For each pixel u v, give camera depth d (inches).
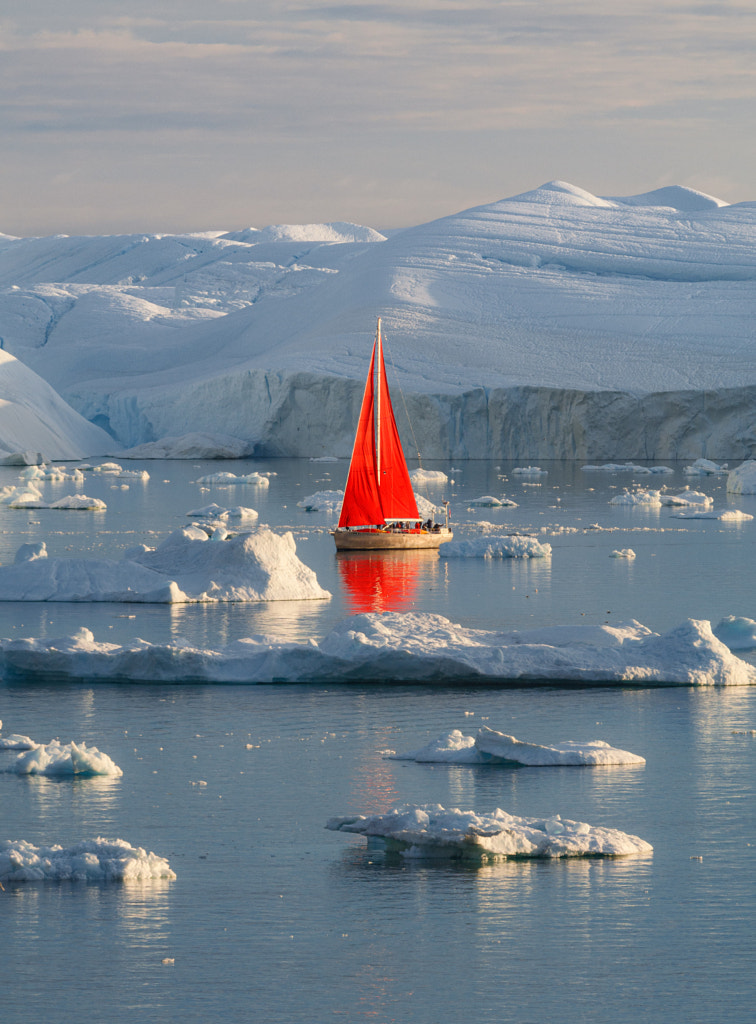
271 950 2159.2
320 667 4173.2
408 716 3747.5
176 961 2123.5
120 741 3499.0
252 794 3021.7
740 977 2060.8
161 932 2234.3
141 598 5880.9
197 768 3235.7
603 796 2989.7
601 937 2207.2
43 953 2150.6
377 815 2775.6
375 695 4005.9
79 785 3105.3
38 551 6555.1
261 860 2583.7
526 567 7460.6
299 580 6190.9
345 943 2187.5
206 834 2746.1
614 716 3737.7
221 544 6254.9
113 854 2544.3
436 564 7618.1
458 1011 1958.7
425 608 5871.1
